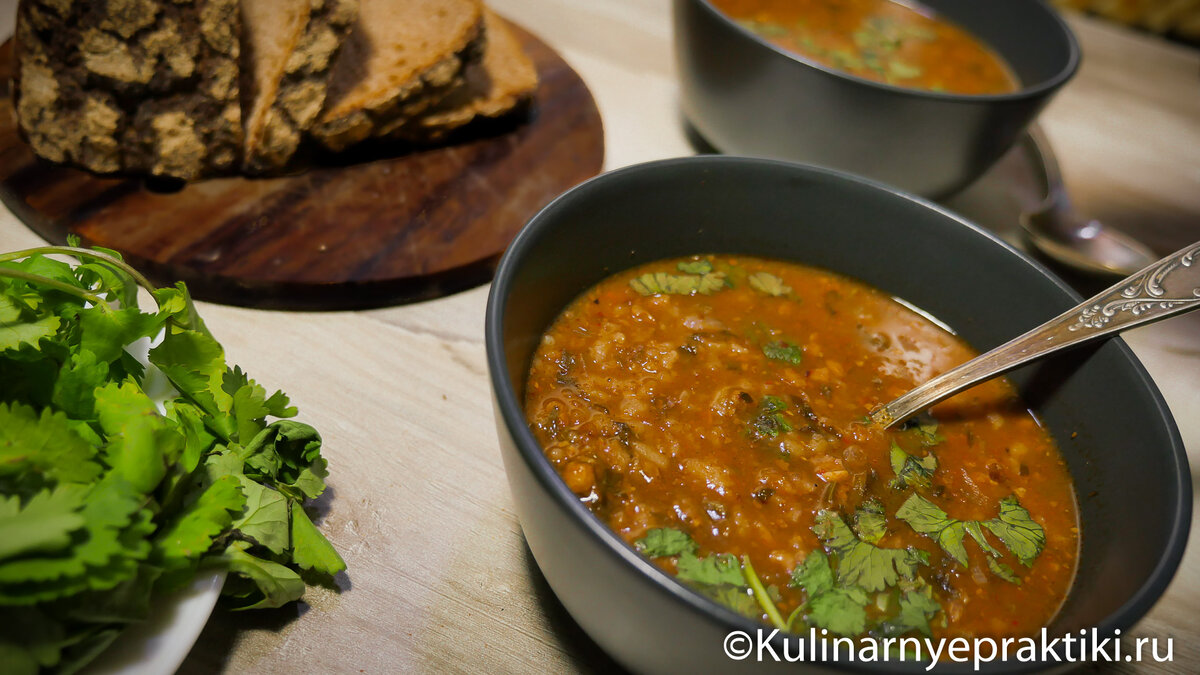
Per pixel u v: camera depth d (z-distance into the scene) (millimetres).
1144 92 657
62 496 325
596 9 647
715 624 315
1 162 473
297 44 468
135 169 479
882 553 368
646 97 594
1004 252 411
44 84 461
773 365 415
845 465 391
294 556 369
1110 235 529
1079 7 788
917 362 423
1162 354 502
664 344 414
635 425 390
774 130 507
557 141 533
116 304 397
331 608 378
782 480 382
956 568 371
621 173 408
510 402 336
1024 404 411
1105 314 386
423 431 428
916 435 403
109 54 458
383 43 504
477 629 380
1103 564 362
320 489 385
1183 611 410
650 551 359
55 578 320
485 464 422
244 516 360
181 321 376
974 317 424
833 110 487
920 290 432
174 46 461
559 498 326
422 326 464
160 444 347
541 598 390
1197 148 620
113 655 338
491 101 521
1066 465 398
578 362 404
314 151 502
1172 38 785
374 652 371
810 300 435
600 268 420
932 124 485
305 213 478
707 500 376
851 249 436
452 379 448
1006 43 588
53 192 466
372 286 459
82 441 339
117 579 327
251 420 376
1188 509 347
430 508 406
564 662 378
